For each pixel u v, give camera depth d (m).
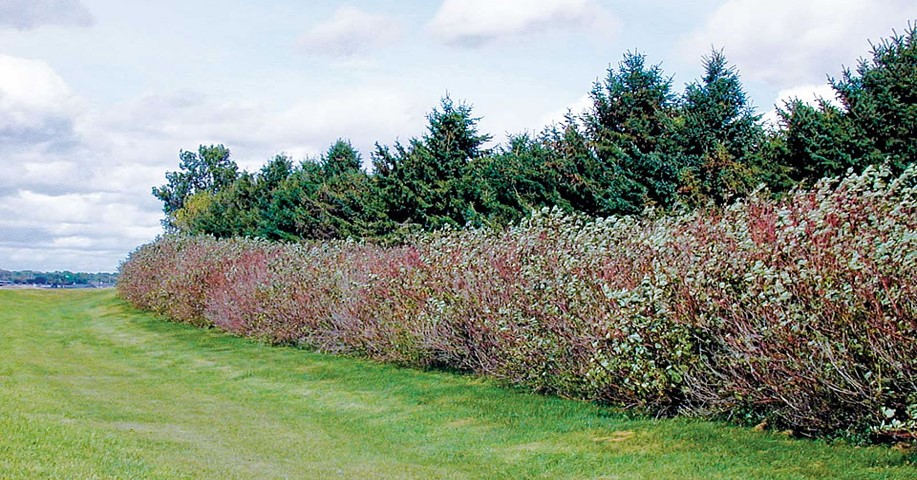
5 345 22.06
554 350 11.33
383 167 31.27
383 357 16.52
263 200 45.12
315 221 36.38
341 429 10.83
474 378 14.02
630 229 11.48
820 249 7.88
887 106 18.33
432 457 9.11
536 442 9.41
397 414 11.60
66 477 6.93
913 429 7.31
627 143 24.00
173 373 17.00
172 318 28.28
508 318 12.34
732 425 9.16
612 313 9.98
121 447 8.74
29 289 48.75
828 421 8.20
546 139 26.27
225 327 23.83
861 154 18.41
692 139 22.89
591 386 10.80
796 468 7.36
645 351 9.57
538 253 12.38
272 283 21.14
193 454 8.99
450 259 14.53
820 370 7.83
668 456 8.23
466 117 30.23
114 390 14.48
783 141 20.42
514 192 26.25
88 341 23.72
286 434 10.54
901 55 19.09
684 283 9.14
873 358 7.58
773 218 8.98
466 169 29.41
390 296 16.23
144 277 32.91
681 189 21.55
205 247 28.28
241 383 15.22
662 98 24.98
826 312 7.80
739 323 8.60
